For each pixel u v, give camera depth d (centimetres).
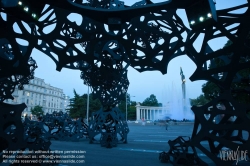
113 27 639
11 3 548
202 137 634
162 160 885
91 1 955
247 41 673
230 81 633
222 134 824
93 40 736
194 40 675
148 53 748
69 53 1048
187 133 2450
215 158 613
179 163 807
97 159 954
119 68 1102
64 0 554
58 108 11512
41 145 715
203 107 650
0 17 642
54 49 721
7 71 652
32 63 1080
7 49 906
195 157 793
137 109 8206
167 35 739
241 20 613
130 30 743
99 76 988
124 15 614
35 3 596
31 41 689
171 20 734
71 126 1823
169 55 752
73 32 759
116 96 1468
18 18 616
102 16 619
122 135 1552
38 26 729
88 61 746
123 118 1580
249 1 611
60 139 1781
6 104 649
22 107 656
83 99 5281
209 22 595
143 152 1155
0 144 676
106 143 1352
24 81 1041
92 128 1581
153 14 743
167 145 1442
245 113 594
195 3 575
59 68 743
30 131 884
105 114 1509
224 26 633
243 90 779
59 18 704
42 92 10075
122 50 1176
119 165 835
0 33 649
